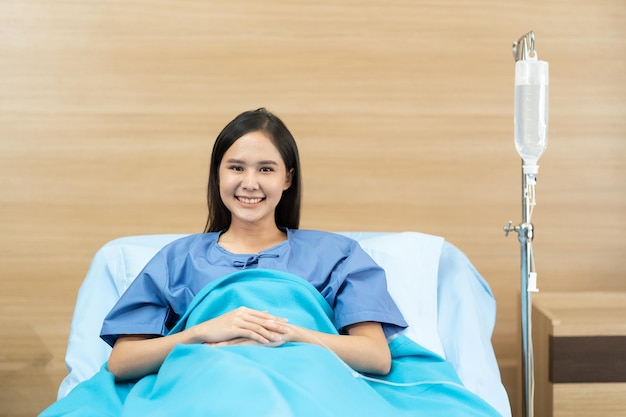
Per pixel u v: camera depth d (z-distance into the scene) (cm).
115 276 222
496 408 193
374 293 192
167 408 146
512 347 295
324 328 186
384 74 287
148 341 179
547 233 292
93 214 289
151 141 287
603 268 294
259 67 286
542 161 291
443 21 286
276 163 196
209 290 187
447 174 290
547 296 270
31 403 292
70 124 286
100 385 176
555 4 286
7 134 286
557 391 234
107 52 284
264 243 203
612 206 292
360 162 290
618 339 232
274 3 284
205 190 289
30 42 283
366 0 285
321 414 138
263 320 172
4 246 289
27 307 291
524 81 188
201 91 286
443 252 231
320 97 288
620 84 288
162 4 283
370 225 292
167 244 216
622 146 290
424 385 177
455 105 288
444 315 217
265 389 139
